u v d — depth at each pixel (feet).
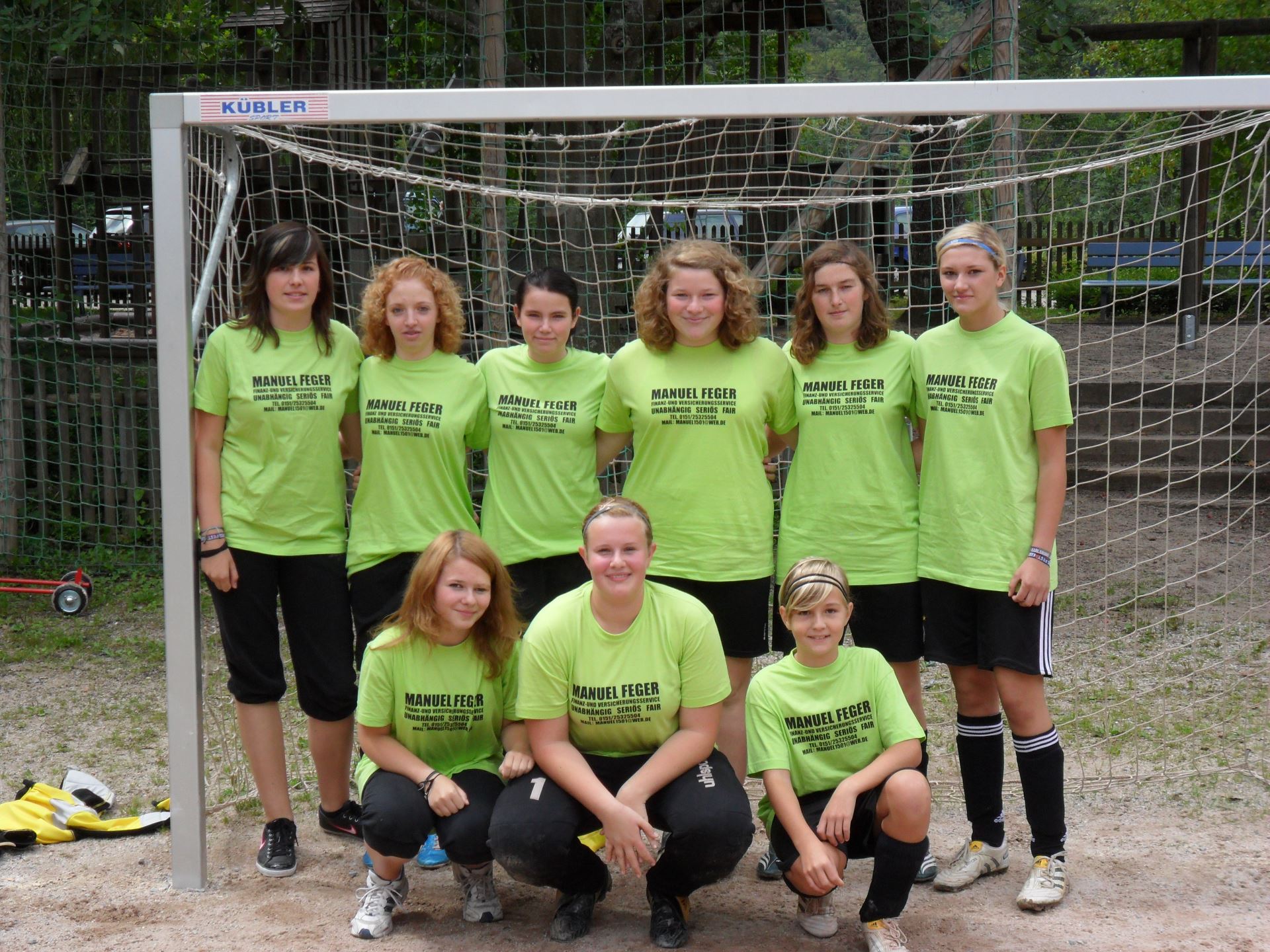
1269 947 9.96
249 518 11.34
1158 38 37.27
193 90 26.48
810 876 9.56
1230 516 26.66
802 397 11.35
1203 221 36.42
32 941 10.21
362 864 12.02
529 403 11.72
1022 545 10.64
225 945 10.12
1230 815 13.12
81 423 25.75
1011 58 20.65
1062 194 47.67
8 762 15.40
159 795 14.21
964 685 11.28
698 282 10.71
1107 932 10.28
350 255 25.99
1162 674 18.12
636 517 9.81
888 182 23.58
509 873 10.03
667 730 10.33
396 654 10.42
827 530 11.24
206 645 19.60
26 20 24.99
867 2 27.58
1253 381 30.04
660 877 10.12
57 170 26.37
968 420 10.75
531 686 10.04
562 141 14.35
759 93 10.92
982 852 11.47
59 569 24.90
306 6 26.40
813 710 10.25
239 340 11.39
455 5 27.43
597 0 27.91
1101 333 39.91
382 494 11.48
